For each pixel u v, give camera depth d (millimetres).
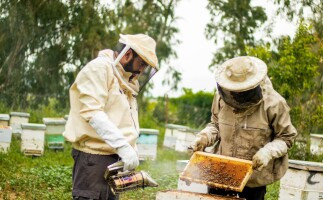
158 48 26688
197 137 4469
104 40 20531
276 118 4234
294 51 11711
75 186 3682
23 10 18062
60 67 19688
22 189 7363
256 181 4340
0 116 11008
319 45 13117
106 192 3641
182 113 23000
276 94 4277
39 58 19094
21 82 18922
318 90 12727
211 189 4512
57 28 19438
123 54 3648
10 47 18141
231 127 4344
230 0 26156
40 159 10430
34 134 10867
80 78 3609
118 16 23484
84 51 19922
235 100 4059
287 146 4285
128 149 3443
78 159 3699
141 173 3658
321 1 16875
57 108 18797
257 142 4301
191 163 4129
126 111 3688
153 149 11609
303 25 11969
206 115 22969
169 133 14766
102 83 3586
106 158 3648
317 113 11562
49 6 18500
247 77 3947
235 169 4016
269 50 12242
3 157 9766
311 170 6531
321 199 6625
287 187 6719
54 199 6824
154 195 7469
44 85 19312
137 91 3875
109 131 3451
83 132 3613
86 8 19656
